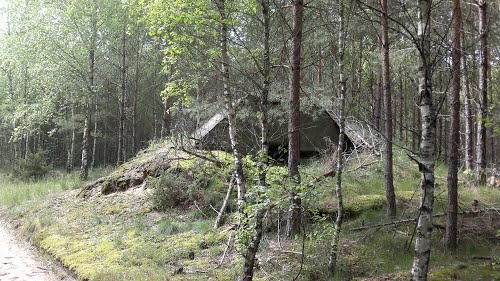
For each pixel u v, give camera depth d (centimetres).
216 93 1039
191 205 1076
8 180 2189
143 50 2348
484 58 1032
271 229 860
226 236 863
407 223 820
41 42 1911
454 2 737
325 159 1207
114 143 3525
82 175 1973
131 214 1105
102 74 2559
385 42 854
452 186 734
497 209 837
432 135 476
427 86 478
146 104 2833
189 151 991
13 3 2130
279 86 1005
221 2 664
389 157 873
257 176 690
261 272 701
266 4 636
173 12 684
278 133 1266
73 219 1166
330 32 866
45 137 3541
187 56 782
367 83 1583
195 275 714
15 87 2730
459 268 655
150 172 1284
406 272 651
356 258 710
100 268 776
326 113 1377
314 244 724
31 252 1000
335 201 957
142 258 808
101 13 1952
